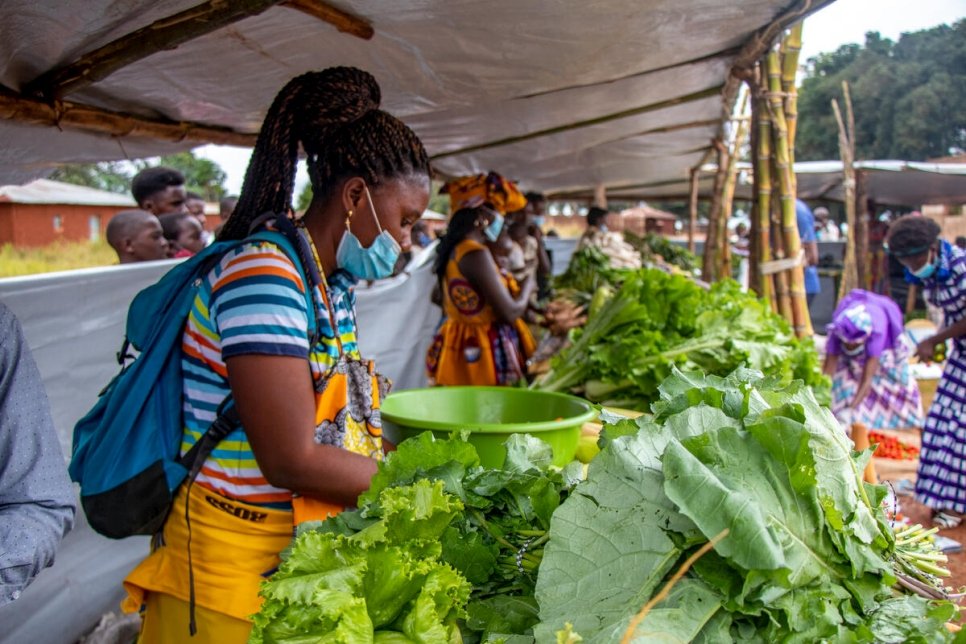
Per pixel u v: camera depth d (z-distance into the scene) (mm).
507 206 3809
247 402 1580
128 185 19703
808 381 3326
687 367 2955
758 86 3629
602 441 1255
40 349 2775
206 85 2662
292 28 2271
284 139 1812
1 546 1394
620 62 3314
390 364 5859
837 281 15016
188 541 1717
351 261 1817
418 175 1835
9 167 2738
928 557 1380
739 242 14312
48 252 10953
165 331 1717
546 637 990
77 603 3043
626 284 3221
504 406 2631
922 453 4578
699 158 8086
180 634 1758
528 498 1330
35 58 1994
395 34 2486
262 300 1591
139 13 1775
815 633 986
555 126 4844
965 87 19422
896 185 11484
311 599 1038
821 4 2836
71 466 1841
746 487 1038
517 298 3977
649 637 939
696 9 2717
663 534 1040
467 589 1096
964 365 4402
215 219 13164
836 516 1071
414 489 1188
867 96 21109
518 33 2645
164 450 1714
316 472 1610
